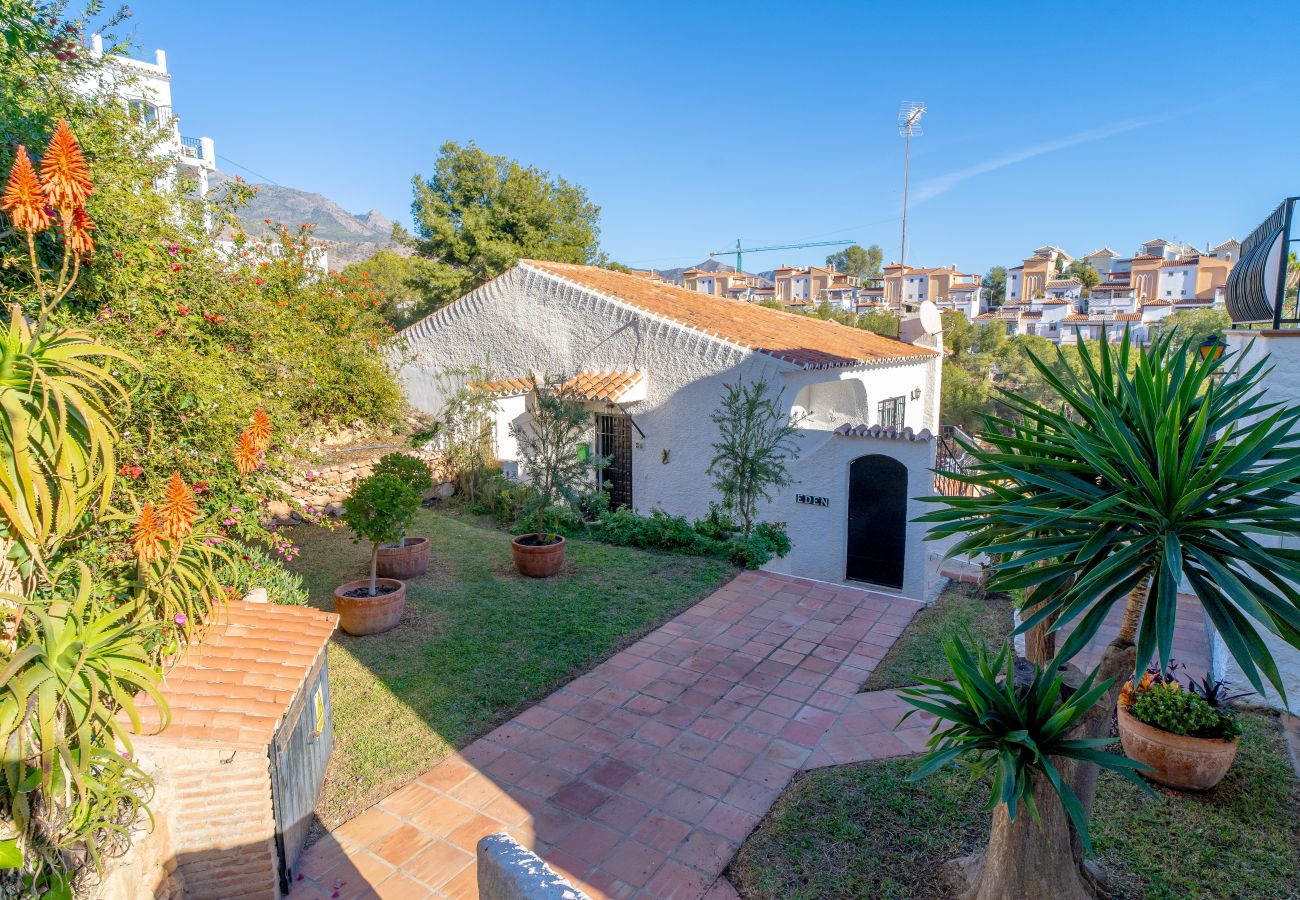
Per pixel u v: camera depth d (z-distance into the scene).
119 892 3.94
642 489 15.55
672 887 4.93
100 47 7.69
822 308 45.41
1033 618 3.81
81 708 3.69
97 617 4.15
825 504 13.04
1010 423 4.56
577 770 6.27
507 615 9.41
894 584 12.67
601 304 15.75
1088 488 4.00
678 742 6.69
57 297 3.63
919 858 5.00
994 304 82.12
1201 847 4.84
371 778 6.12
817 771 6.18
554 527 13.27
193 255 7.63
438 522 13.77
